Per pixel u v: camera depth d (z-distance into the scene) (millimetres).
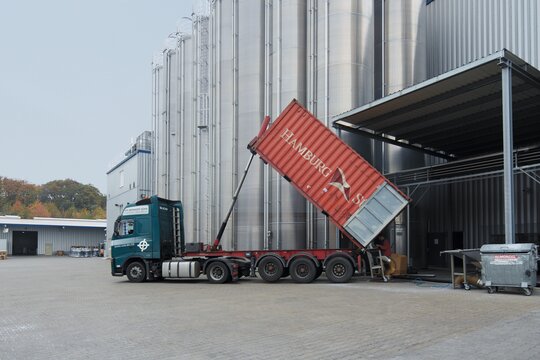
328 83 21453
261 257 17547
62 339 7891
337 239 19234
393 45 22375
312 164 17344
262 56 24172
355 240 16797
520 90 15602
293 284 16688
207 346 7223
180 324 9055
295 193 21781
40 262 39469
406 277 17750
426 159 23969
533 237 19016
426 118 18547
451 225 22203
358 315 9742
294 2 22938
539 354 6469
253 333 8117
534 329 8086
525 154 17109
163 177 35562
